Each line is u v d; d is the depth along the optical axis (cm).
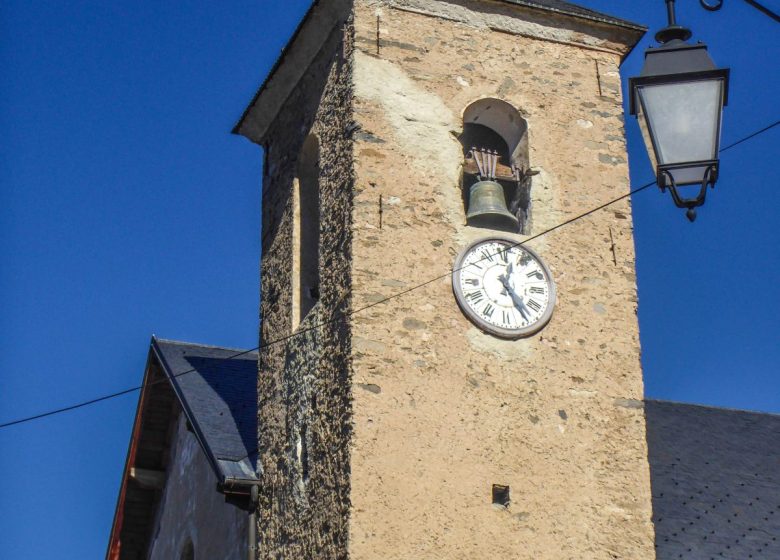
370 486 1588
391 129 1784
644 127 1087
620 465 1681
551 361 1712
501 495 1628
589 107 1886
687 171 1060
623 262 1797
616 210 1828
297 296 1878
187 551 2231
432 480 1609
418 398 1645
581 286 1766
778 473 1997
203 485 2191
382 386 1639
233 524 2002
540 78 1883
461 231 1753
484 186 1800
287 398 1825
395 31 1844
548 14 1914
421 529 1583
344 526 1575
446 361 1673
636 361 1744
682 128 1070
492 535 1602
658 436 2020
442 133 1805
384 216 1730
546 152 1838
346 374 1647
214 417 2066
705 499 1892
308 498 1695
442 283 1714
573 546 1623
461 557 1583
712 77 1080
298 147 1953
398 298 1689
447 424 1642
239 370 2272
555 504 1638
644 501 1672
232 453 1948
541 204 1803
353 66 1805
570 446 1673
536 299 1739
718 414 2123
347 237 1723
